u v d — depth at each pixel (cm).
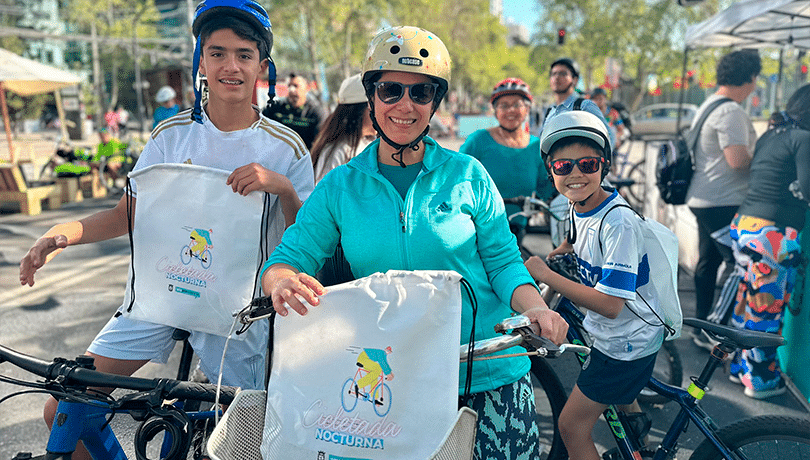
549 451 317
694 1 839
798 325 395
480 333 182
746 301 409
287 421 151
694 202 473
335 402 149
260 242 212
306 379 151
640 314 244
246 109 226
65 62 4781
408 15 4081
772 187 386
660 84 2511
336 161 343
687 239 677
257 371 242
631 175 1081
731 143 446
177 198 211
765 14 565
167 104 1217
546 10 2858
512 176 445
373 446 147
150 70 2936
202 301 214
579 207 248
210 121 226
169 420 157
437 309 148
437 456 138
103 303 588
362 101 338
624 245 232
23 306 578
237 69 213
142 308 221
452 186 177
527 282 176
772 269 387
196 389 163
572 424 263
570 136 231
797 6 527
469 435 151
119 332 227
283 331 153
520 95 436
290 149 230
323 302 150
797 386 395
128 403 159
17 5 4447
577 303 239
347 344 149
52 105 4281
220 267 211
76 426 176
